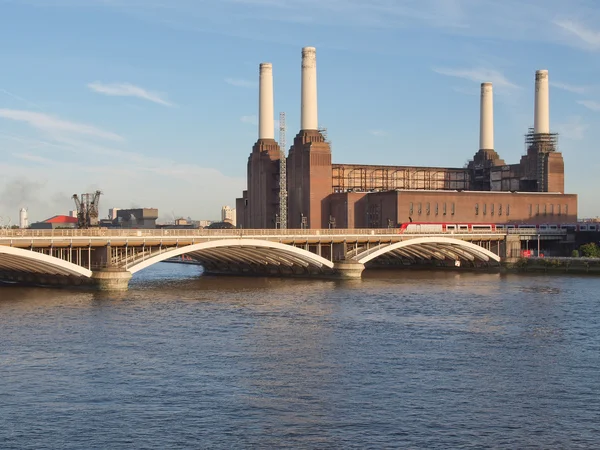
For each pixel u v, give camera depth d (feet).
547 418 169.17
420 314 309.42
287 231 466.70
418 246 551.18
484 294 384.27
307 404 177.88
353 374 204.44
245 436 157.48
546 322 288.71
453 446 152.76
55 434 157.79
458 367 213.05
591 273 536.83
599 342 248.93
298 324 281.54
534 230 620.90
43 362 214.90
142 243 391.65
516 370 209.97
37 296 351.46
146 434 158.10
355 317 299.99
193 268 607.37
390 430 161.27
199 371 206.69
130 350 231.50
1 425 162.61
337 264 476.54
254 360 220.23
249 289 403.95
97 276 374.43
